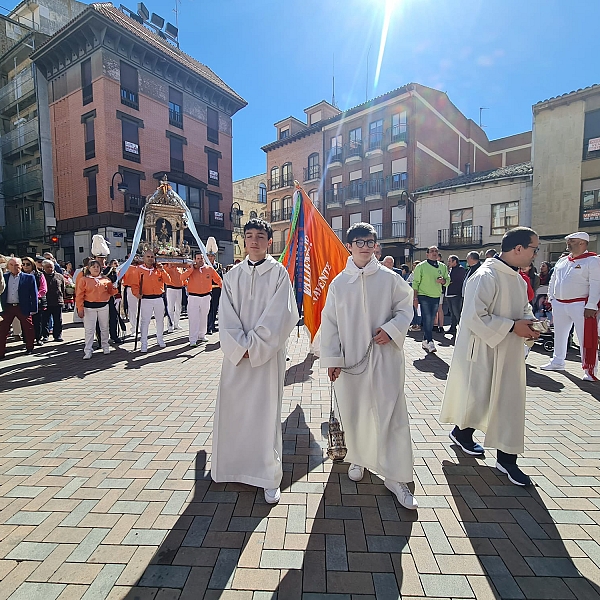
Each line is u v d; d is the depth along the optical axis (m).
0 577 1.90
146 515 2.38
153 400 4.51
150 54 22.62
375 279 2.69
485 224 20.69
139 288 7.30
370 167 26.67
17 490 2.65
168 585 1.84
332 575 1.90
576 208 17.97
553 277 5.81
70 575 1.91
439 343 8.03
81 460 3.07
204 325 8.38
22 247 26.91
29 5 26.59
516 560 1.99
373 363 2.59
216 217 27.75
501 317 2.71
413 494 2.59
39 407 4.27
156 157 23.53
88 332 6.78
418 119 24.84
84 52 21.36
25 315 7.13
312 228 5.57
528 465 2.96
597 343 5.14
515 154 31.09
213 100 27.59
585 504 2.47
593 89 17.17
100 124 20.98
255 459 2.65
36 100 23.58
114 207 21.27
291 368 6.07
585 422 3.76
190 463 3.03
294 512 2.40
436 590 1.81
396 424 2.55
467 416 2.96
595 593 1.79
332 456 2.74
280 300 2.65
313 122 31.53
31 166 25.91
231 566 1.96
